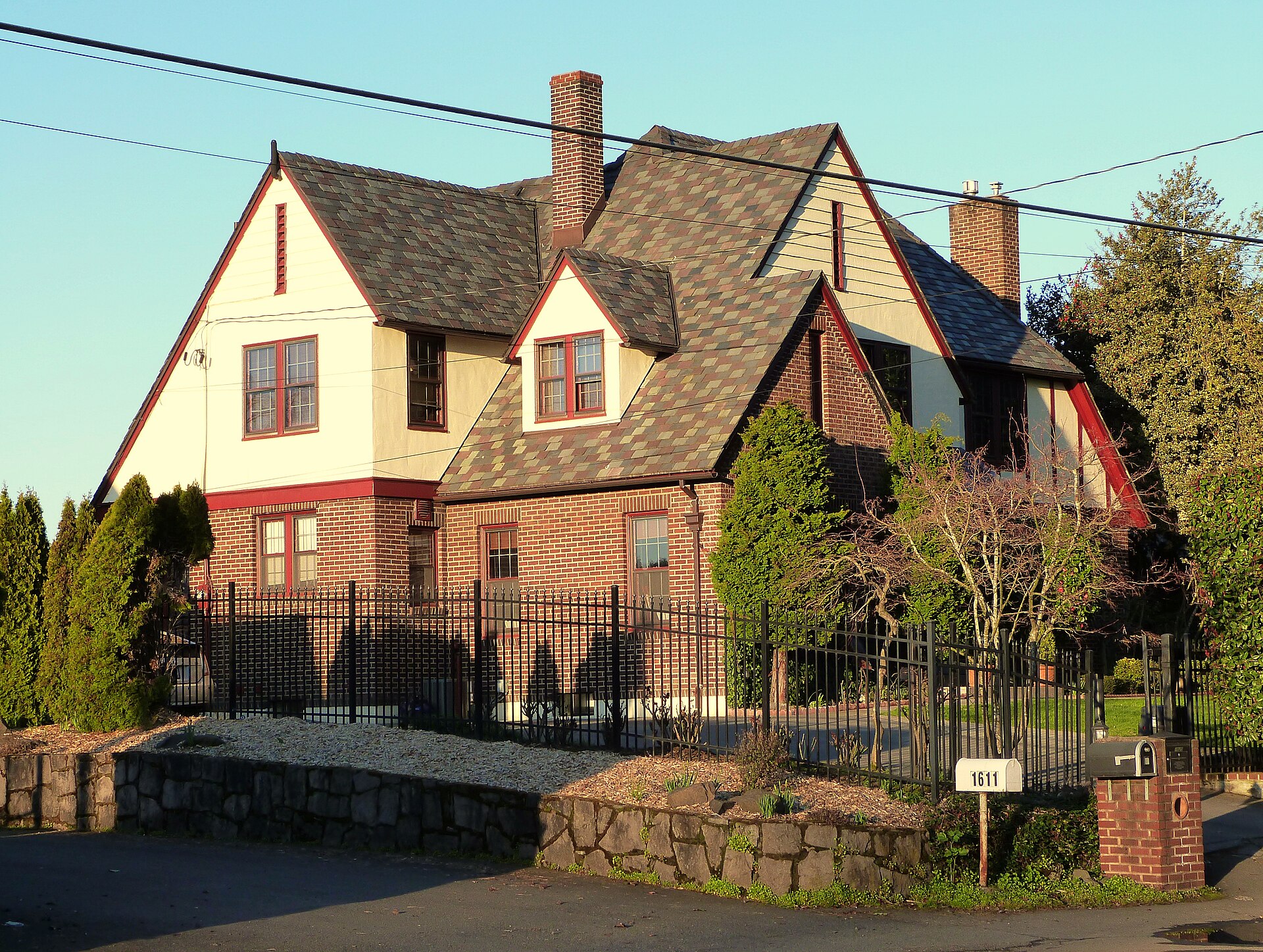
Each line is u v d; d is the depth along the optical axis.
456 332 29.05
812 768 15.75
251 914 12.66
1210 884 14.84
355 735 17.94
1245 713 19.14
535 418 28.47
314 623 25.41
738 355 26.95
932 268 35.88
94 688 19.17
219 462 30.12
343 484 28.16
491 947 11.55
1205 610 19.84
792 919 12.70
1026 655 16.45
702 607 25.22
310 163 30.03
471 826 15.42
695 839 13.91
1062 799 15.66
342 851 15.84
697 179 32.06
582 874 14.50
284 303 29.44
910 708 15.16
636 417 27.08
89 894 13.48
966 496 24.67
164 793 17.47
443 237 31.30
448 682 20.64
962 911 13.34
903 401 30.97
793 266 29.77
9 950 11.26
